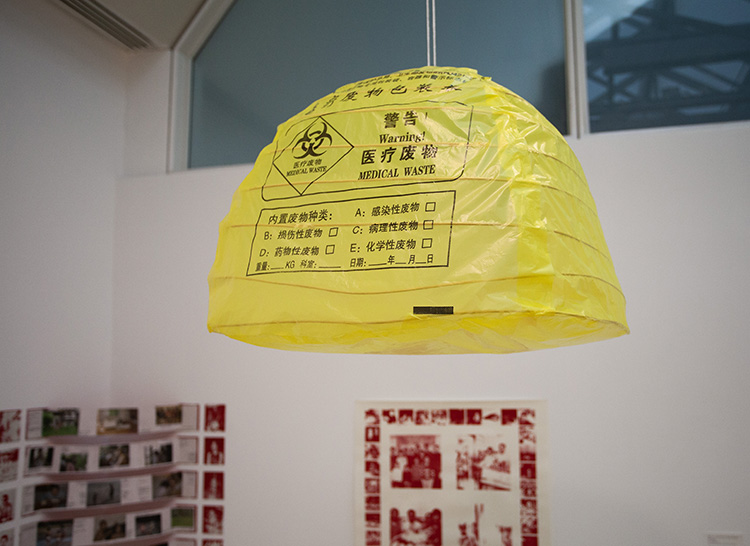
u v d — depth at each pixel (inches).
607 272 39.6
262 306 35.5
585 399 119.3
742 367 114.2
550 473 118.8
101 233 145.3
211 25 152.9
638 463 115.6
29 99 127.0
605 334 41.8
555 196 36.1
